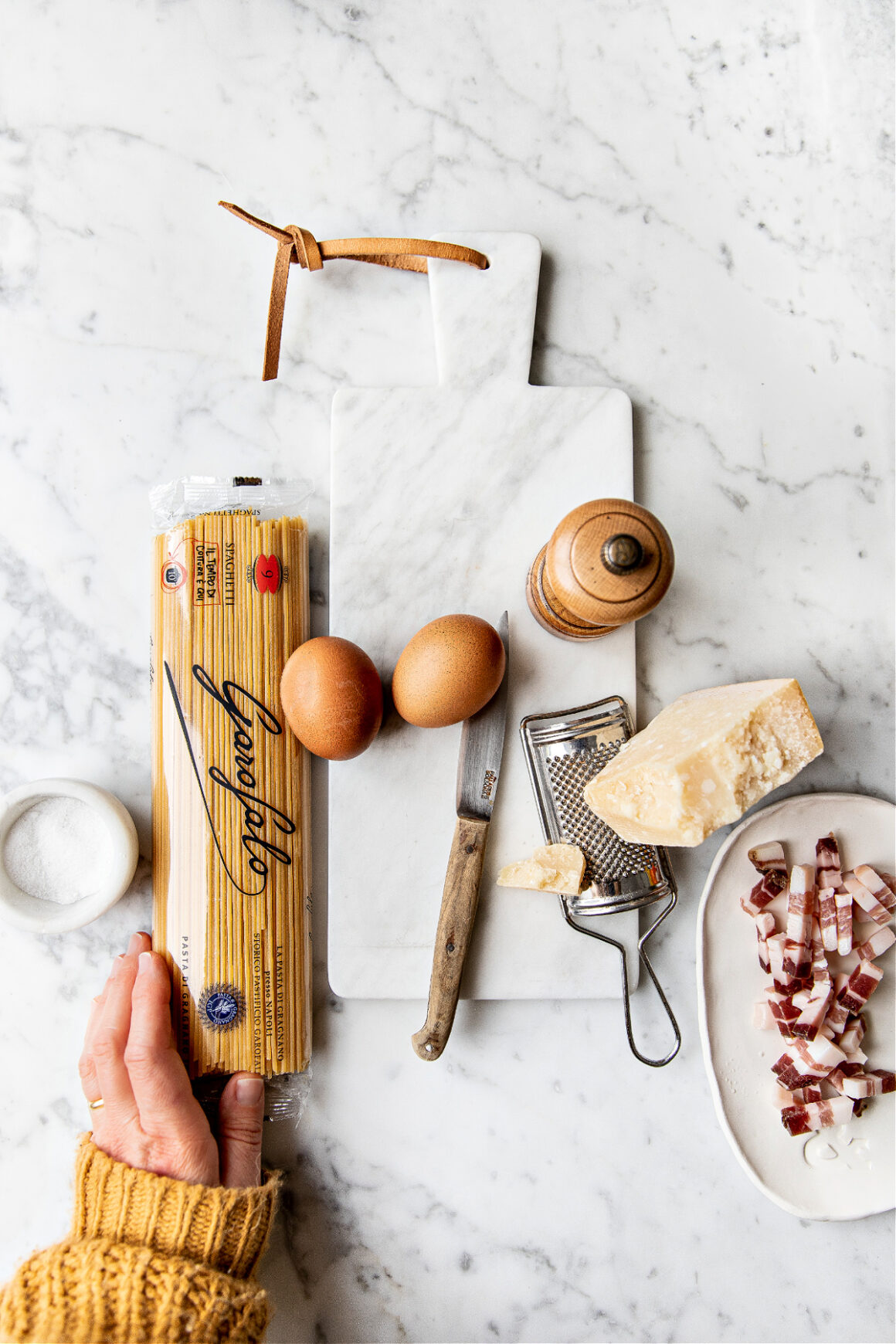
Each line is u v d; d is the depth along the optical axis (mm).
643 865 889
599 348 965
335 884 916
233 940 841
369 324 957
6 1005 947
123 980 872
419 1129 943
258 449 956
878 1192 925
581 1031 955
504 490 930
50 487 958
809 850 943
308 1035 884
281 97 952
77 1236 791
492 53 959
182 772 842
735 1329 947
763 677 975
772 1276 952
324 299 955
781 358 979
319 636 887
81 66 947
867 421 981
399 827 919
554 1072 953
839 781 981
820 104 979
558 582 771
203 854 839
